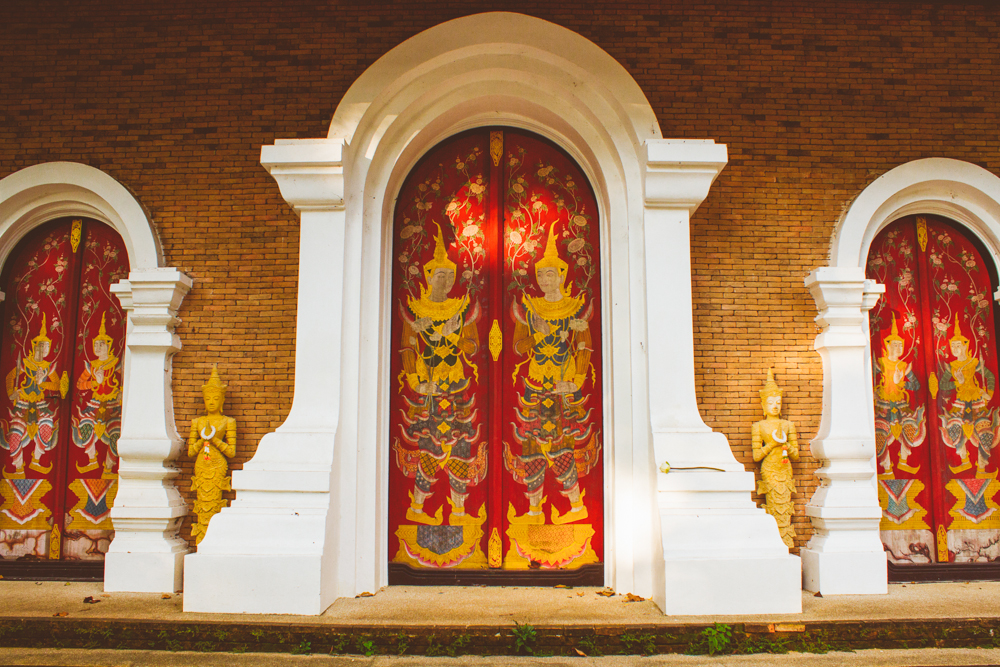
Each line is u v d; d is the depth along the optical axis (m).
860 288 6.27
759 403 6.31
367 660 4.78
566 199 6.89
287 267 6.47
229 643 4.96
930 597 5.75
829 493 6.08
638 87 6.38
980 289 6.87
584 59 6.41
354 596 5.83
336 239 6.10
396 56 6.41
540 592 6.02
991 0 6.94
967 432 6.68
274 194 6.57
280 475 5.60
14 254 6.96
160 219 6.60
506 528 6.42
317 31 6.69
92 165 6.70
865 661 4.77
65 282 6.89
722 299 6.43
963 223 6.89
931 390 6.69
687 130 6.56
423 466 6.54
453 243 6.83
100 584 6.25
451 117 6.81
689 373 5.93
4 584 6.27
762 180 6.60
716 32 6.71
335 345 5.96
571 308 6.71
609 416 6.37
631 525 6.04
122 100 6.77
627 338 6.30
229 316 6.44
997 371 6.75
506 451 6.53
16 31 6.93
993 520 6.57
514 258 6.80
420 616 5.21
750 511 5.58
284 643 4.95
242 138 6.64
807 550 6.08
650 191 6.07
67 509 6.60
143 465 6.14
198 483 6.09
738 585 5.28
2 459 6.68
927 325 6.78
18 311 6.87
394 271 6.80
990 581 6.38
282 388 6.31
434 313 6.73
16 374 6.79
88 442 6.67
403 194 6.92
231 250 6.52
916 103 6.77
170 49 6.80
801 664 4.71
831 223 6.59
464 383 6.64
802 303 6.49
